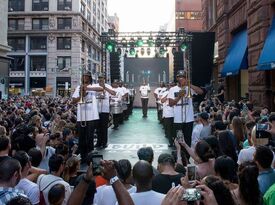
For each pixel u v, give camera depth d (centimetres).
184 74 1054
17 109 1634
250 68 1703
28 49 6184
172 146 1307
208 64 2395
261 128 661
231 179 452
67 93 5388
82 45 6406
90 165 358
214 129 896
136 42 2627
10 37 6175
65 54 6116
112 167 352
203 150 545
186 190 293
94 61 7431
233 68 1922
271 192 414
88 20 6894
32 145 725
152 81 4106
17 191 406
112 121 1959
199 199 290
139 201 385
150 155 584
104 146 1305
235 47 2070
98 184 539
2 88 3488
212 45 2395
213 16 2731
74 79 6038
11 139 785
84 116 1022
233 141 672
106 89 1183
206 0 3033
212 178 352
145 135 1623
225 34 2278
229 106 1402
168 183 504
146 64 4116
